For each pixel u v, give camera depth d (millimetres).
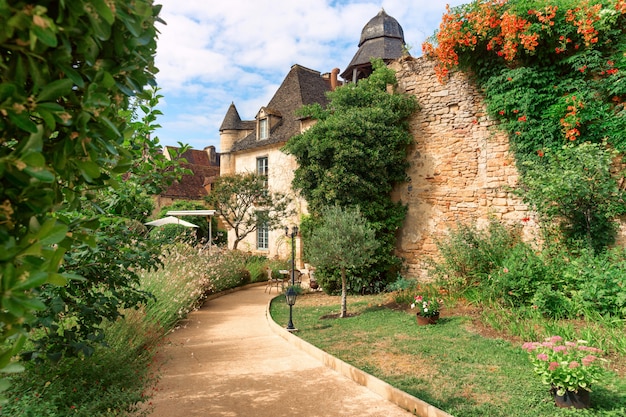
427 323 6863
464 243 8789
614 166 7621
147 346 5617
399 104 10852
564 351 3869
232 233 21828
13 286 969
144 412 3535
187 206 22750
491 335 5969
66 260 3068
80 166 1304
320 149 10891
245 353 6148
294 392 4457
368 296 10547
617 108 7508
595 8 7508
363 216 10672
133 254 3936
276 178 19062
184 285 8797
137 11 1318
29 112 1101
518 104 8516
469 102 9867
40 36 976
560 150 7797
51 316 3000
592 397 3816
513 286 6938
